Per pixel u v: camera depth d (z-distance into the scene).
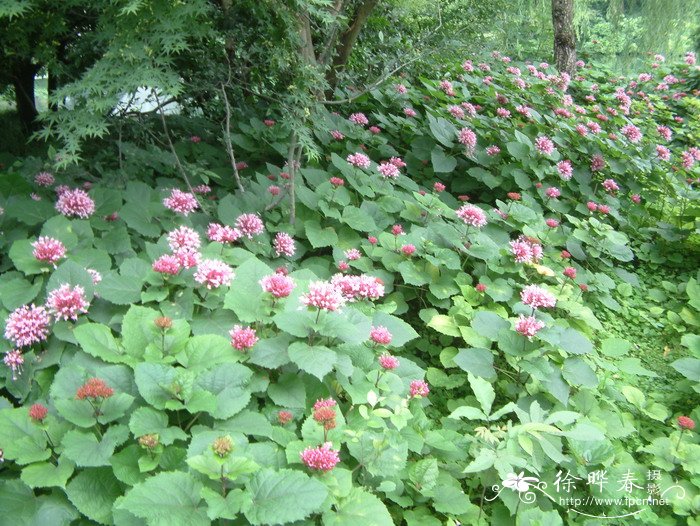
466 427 3.13
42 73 4.92
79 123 3.10
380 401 2.57
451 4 5.87
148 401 2.26
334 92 5.60
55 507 2.08
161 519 1.83
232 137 4.67
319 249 4.09
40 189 3.69
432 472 2.53
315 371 2.39
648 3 10.46
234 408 2.33
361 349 2.81
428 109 5.37
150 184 4.26
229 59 4.51
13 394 2.55
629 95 9.03
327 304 2.54
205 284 2.81
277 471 2.17
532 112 5.69
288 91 4.19
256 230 3.59
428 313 3.69
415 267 3.78
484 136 5.32
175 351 2.54
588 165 5.63
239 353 2.55
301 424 2.59
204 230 3.70
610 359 3.90
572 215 5.24
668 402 3.61
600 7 13.48
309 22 4.67
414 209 4.29
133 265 2.93
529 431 2.57
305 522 2.05
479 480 2.82
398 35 6.47
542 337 3.12
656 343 4.23
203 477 2.03
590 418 3.08
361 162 4.41
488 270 3.98
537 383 3.21
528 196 4.90
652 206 5.85
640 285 4.88
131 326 2.58
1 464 2.30
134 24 3.14
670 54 10.93
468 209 3.99
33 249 2.86
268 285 2.70
